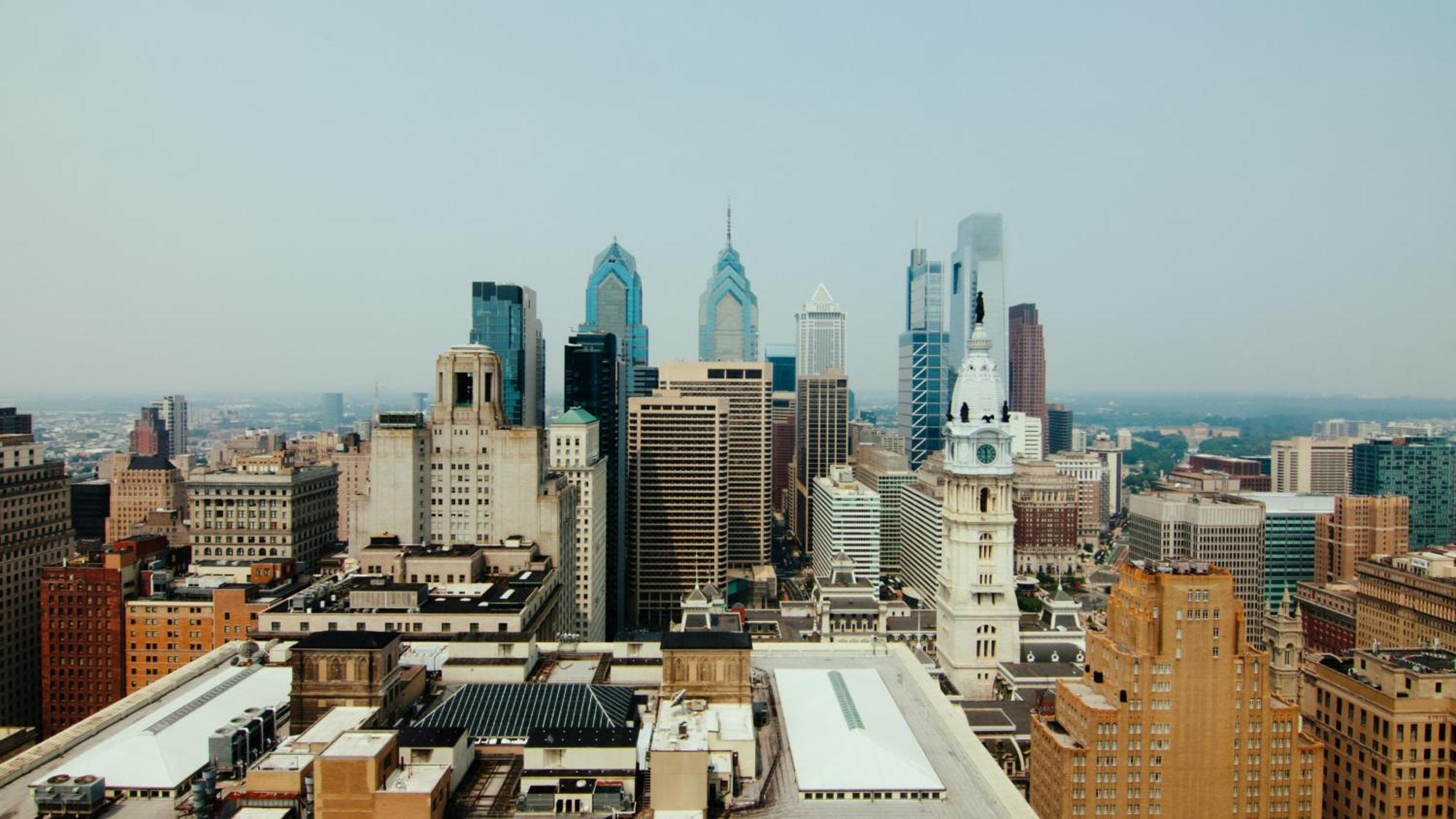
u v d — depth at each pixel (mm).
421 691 184500
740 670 166125
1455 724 189875
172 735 149375
